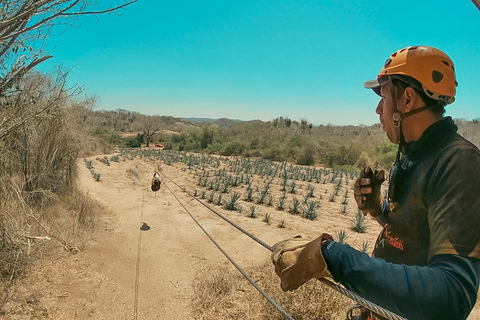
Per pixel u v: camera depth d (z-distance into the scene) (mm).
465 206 676
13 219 5574
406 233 939
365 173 1236
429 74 836
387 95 941
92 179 18125
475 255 639
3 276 5164
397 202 973
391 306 643
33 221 6602
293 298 4613
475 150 757
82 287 5426
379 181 1210
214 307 5043
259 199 14633
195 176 23016
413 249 920
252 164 32594
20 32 2711
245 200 14984
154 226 9805
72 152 9875
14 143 7605
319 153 37875
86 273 5898
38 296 4910
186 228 9820
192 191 16562
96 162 25047
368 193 1207
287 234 9680
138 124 87812
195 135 58406
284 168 30047
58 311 4688
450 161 760
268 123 56156
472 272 628
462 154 749
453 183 720
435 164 812
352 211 13812
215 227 10102
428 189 814
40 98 6719
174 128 105500
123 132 86125
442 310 597
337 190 17859
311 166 35562
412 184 891
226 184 17156
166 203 13328
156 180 9656
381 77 969
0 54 3621
